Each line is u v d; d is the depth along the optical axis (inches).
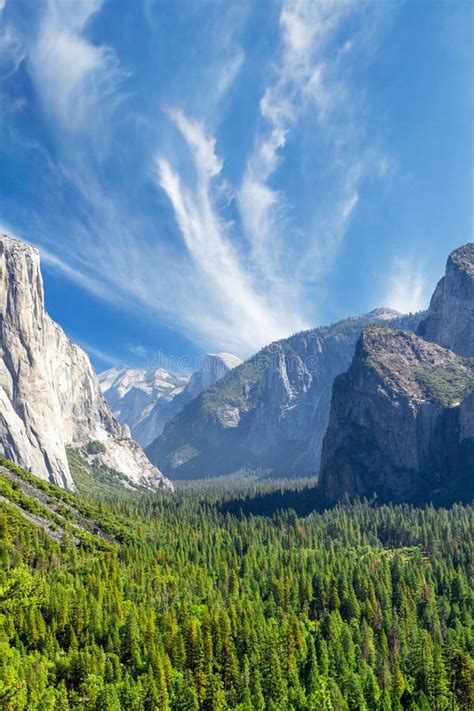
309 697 5871.1
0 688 4825.3
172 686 5846.5
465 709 6058.1
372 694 6063.0
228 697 6018.7
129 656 6279.5
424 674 6264.8
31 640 6048.2
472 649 6678.2
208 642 6314.0
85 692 5625.0
